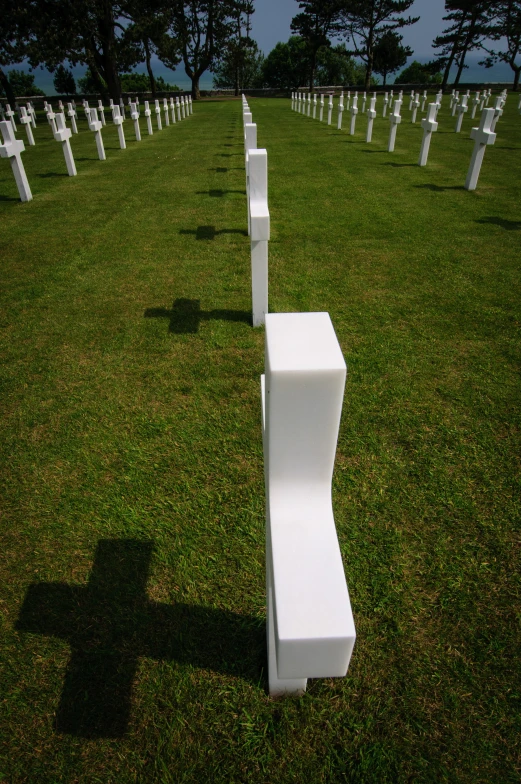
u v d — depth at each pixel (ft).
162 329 14.25
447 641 6.23
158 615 6.57
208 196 29.96
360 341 13.41
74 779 5.03
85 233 23.44
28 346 13.53
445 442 9.66
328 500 2.92
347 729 5.37
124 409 10.81
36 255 20.59
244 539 7.60
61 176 36.99
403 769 5.06
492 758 5.14
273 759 5.14
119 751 5.24
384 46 174.81
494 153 44.42
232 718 5.47
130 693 5.72
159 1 118.21
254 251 12.67
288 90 186.19
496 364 12.28
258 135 57.21
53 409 10.89
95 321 14.84
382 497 8.39
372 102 48.83
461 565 7.22
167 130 66.74
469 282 17.12
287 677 2.66
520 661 6.00
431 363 12.36
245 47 160.15
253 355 12.80
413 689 5.73
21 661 6.08
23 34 101.65
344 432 9.94
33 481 8.91
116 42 110.93
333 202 27.96
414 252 20.06
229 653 6.09
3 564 7.35
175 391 11.41
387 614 6.56
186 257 19.97
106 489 8.66
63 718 5.52
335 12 165.17
